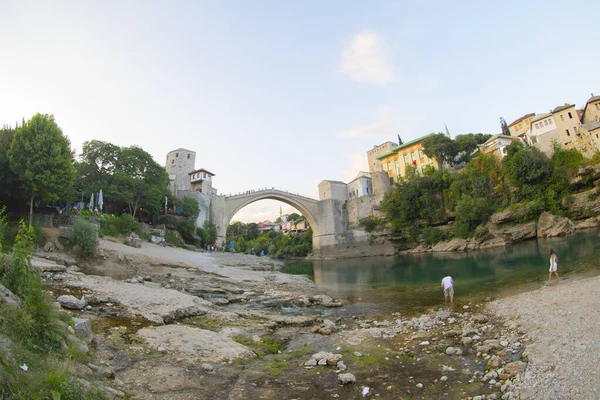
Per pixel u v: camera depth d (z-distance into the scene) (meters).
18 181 28.28
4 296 6.11
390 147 112.44
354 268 51.19
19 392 3.98
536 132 62.97
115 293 13.86
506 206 53.72
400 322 13.30
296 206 91.62
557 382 6.23
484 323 12.05
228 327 11.62
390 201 74.06
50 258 23.17
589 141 50.06
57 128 30.70
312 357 8.59
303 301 18.78
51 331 6.19
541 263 27.67
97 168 53.62
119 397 5.60
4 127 30.89
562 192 48.94
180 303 13.59
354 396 6.51
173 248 45.19
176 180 83.94
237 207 78.19
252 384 6.94
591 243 33.81
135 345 8.51
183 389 6.39
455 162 77.94
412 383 7.12
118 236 37.31
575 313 10.45
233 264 37.78
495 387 6.72
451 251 57.94
